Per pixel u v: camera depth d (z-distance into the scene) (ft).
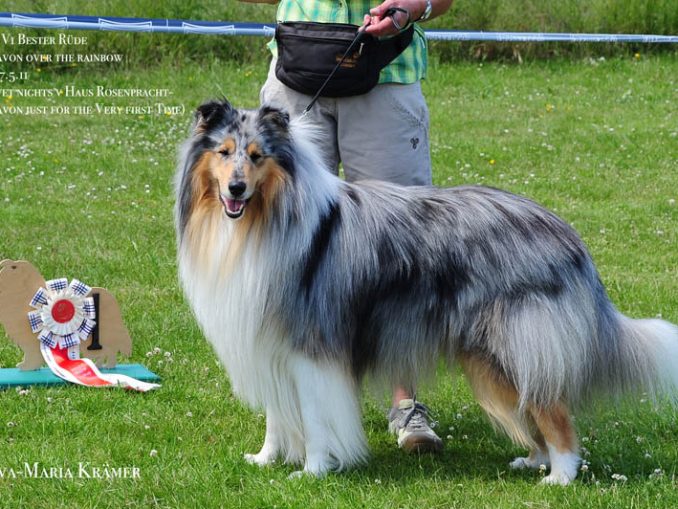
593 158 67.00
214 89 82.84
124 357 34.68
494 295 24.18
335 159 29.53
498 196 25.32
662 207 55.72
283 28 28.37
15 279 31.94
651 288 42.45
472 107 81.20
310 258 23.80
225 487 24.61
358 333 24.67
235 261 23.80
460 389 32.48
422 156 29.53
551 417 24.73
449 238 24.45
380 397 26.32
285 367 24.47
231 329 24.16
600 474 25.90
